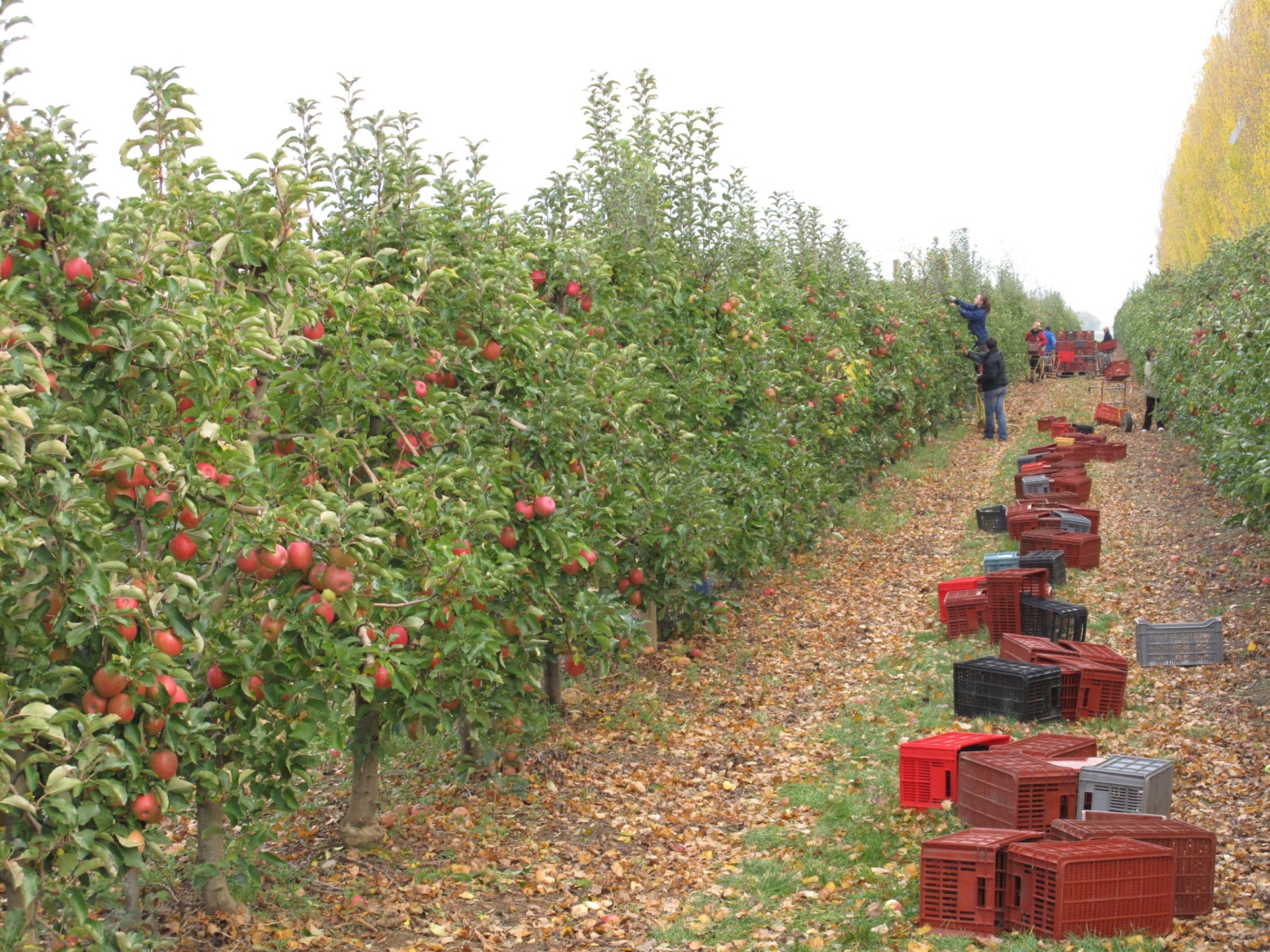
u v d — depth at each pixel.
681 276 10.46
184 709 3.88
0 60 3.72
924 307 24.20
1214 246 21.81
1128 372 34.94
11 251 3.75
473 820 6.52
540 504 6.42
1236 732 7.03
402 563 5.58
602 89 10.41
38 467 3.52
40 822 3.64
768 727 8.14
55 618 3.56
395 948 4.96
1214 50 27.88
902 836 5.87
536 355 6.94
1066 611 9.08
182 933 4.96
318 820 6.62
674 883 5.66
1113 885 4.56
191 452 4.21
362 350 5.59
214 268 4.73
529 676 6.79
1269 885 4.95
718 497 9.29
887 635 10.39
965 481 18.94
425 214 6.51
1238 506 13.48
